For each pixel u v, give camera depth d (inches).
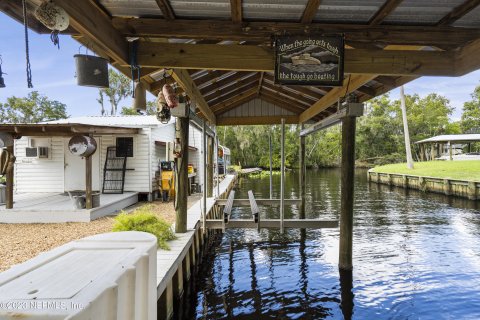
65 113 1266.0
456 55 138.9
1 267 169.6
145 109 136.9
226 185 596.1
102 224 281.0
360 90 225.9
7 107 1123.3
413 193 706.2
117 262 69.3
